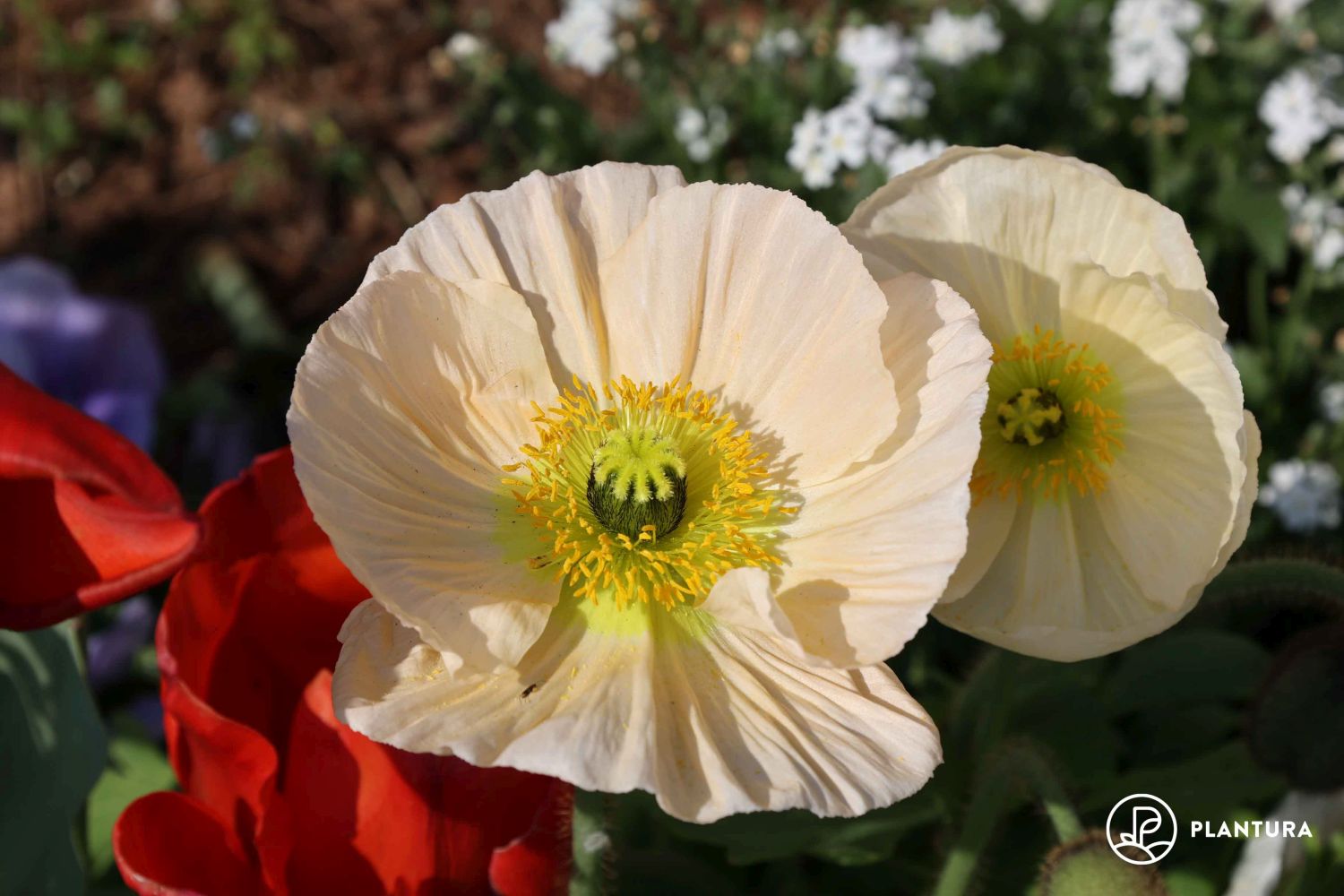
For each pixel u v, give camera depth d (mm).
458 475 340
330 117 694
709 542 339
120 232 666
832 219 502
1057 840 401
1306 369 529
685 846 438
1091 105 579
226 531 321
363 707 309
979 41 543
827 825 387
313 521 327
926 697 432
